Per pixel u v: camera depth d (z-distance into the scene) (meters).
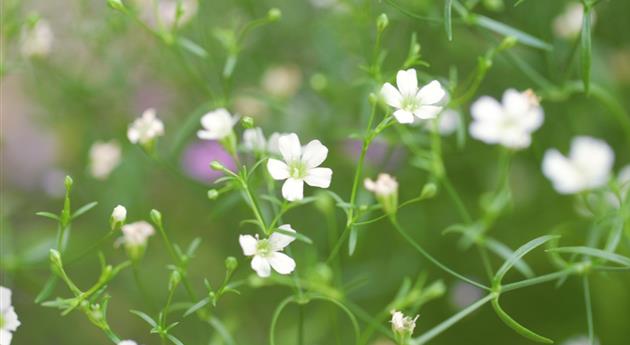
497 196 0.32
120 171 0.37
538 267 0.36
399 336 0.27
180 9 0.31
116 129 0.37
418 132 0.33
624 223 0.30
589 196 0.33
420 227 0.36
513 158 0.36
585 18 0.28
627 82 0.37
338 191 0.36
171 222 0.38
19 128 0.42
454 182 0.37
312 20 0.38
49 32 0.35
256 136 0.29
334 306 0.31
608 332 0.35
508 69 0.35
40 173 0.41
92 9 0.38
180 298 0.36
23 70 0.37
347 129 0.35
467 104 0.36
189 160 0.38
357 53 0.35
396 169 0.36
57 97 0.38
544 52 0.33
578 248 0.27
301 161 0.26
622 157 0.36
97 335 0.38
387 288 0.36
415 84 0.27
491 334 0.36
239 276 0.36
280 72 0.36
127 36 0.37
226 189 0.28
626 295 0.35
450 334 0.36
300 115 0.36
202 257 0.38
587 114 0.36
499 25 0.30
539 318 0.36
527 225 0.36
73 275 0.37
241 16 0.37
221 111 0.29
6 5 0.34
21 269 0.33
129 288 0.36
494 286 0.27
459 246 0.36
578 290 0.36
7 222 0.37
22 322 0.38
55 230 0.38
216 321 0.30
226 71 0.32
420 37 0.35
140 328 0.38
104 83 0.37
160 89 0.39
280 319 0.37
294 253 0.35
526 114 0.31
